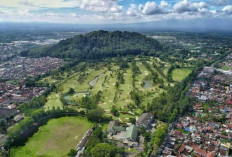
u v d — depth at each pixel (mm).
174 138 196500
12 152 182250
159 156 172125
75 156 174750
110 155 164625
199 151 176000
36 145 192000
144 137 196875
